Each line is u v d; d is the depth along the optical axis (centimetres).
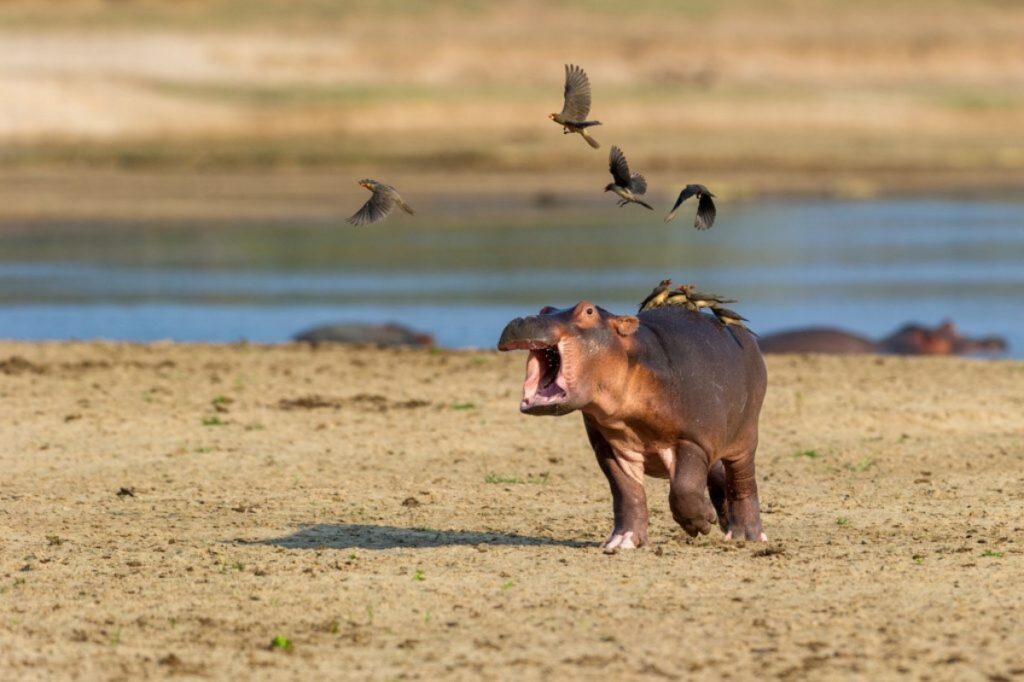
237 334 8519
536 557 3344
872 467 4488
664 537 3591
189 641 2762
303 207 15538
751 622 2830
